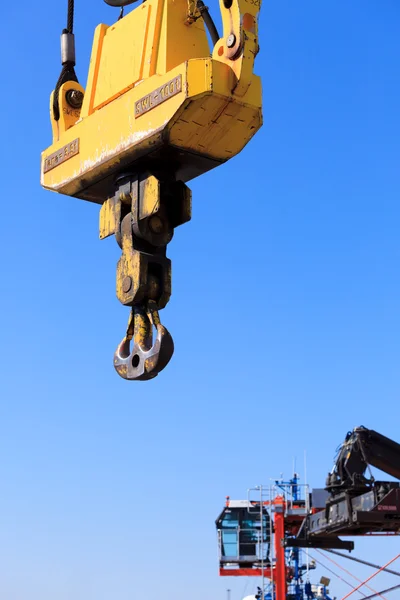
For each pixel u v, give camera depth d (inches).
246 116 323.0
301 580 1093.1
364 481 590.9
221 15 326.0
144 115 330.0
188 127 323.0
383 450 594.2
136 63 347.9
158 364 325.1
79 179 362.6
